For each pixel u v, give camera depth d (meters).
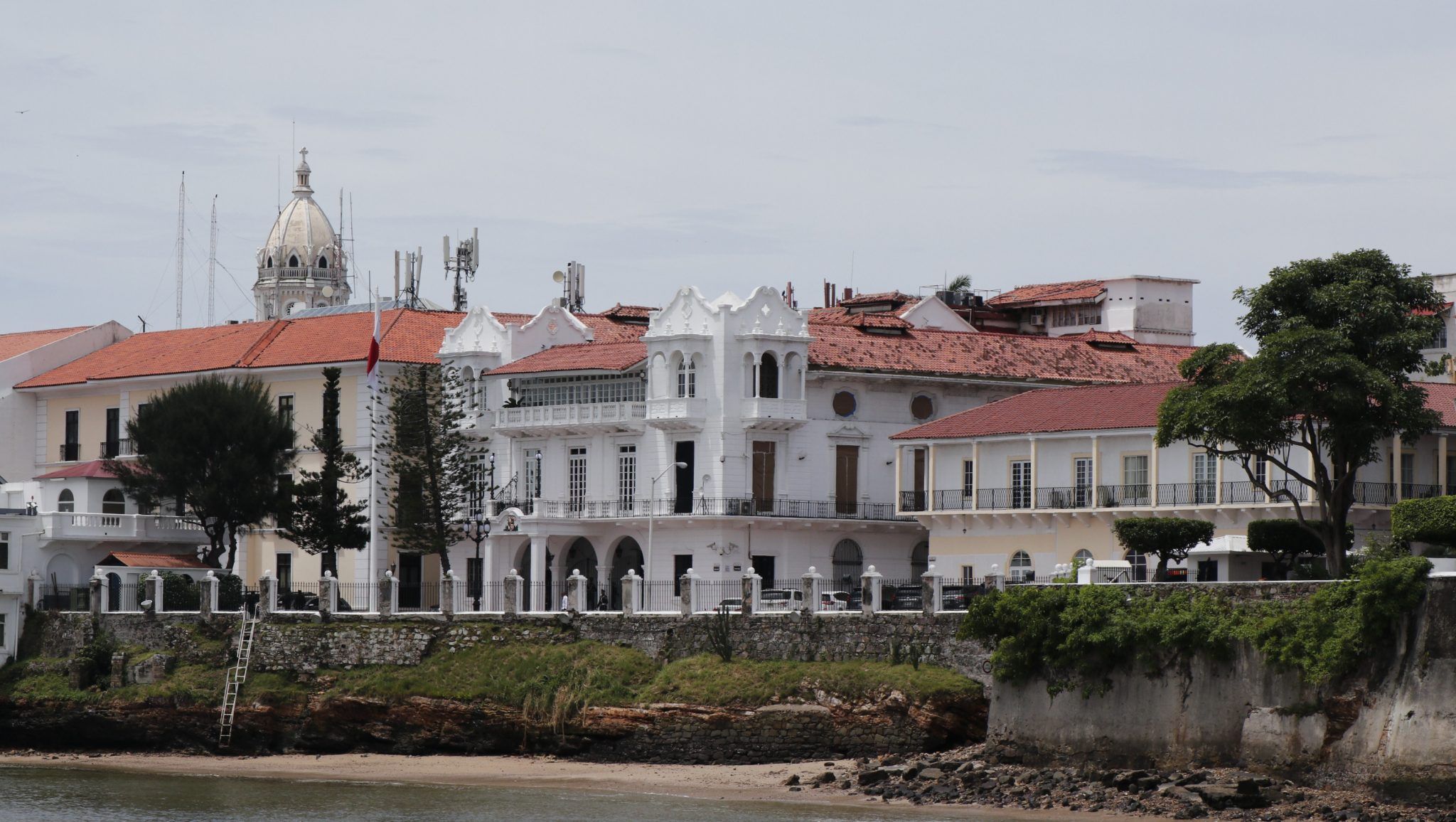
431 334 177.25
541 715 124.62
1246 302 118.19
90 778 125.50
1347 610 95.81
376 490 166.75
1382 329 114.44
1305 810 92.81
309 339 178.62
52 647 150.62
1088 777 101.94
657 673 123.25
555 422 161.75
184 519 166.00
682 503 155.88
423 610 144.62
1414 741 92.06
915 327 170.50
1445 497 101.00
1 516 156.25
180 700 137.88
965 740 111.31
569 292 199.50
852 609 128.25
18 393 191.88
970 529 145.12
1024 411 145.00
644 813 103.31
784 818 99.56
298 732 134.62
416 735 130.12
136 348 192.88
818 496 156.75
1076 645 103.94
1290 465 128.38
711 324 154.62
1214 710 99.62
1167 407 116.94
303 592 161.88
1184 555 119.06
